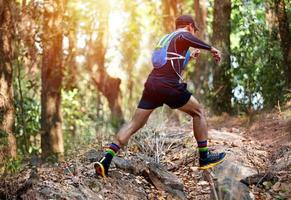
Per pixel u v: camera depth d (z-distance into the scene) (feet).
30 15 31.58
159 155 22.97
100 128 38.75
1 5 26.23
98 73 42.52
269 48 32.94
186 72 43.62
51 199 16.03
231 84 33.94
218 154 18.34
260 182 19.75
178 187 19.12
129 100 53.01
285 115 28.14
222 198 17.92
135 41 47.11
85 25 37.55
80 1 34.40
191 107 17.83
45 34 32.04
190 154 22.52
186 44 17.54
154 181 19.06
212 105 34.01
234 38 38.58
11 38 26.73
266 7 34.12
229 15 33.58
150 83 17.57
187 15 18.43
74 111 46.03
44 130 34.58
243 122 30.53
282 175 20.02
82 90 52.80
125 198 17.58
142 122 17.90
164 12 46.70
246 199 18.07
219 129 29.22
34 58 33.47
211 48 17.56
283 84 32.14
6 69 25.91
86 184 17.39
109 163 17.89
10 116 25.59
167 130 27.45
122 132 17.85
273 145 24.04
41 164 24.99
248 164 21.25
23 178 18.66
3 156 21.71
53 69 34.12
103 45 41.68
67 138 43.27
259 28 33.78
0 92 25.45
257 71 33.37
